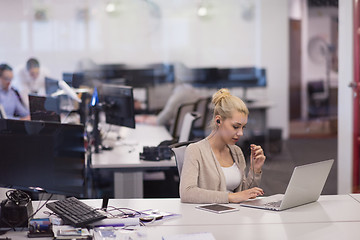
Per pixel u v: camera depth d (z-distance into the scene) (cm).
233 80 966
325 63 971
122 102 472
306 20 970
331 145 880
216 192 286
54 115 446
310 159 759
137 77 955
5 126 255
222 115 304
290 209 271
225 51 991
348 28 525
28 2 963
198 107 705
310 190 276
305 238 226
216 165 304
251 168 321
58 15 973
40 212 266
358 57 521
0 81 635
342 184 544
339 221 249
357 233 231
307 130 970
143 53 994
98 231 237
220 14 986
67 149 245
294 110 976
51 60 977
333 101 971
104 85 493
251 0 976
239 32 985
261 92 975
